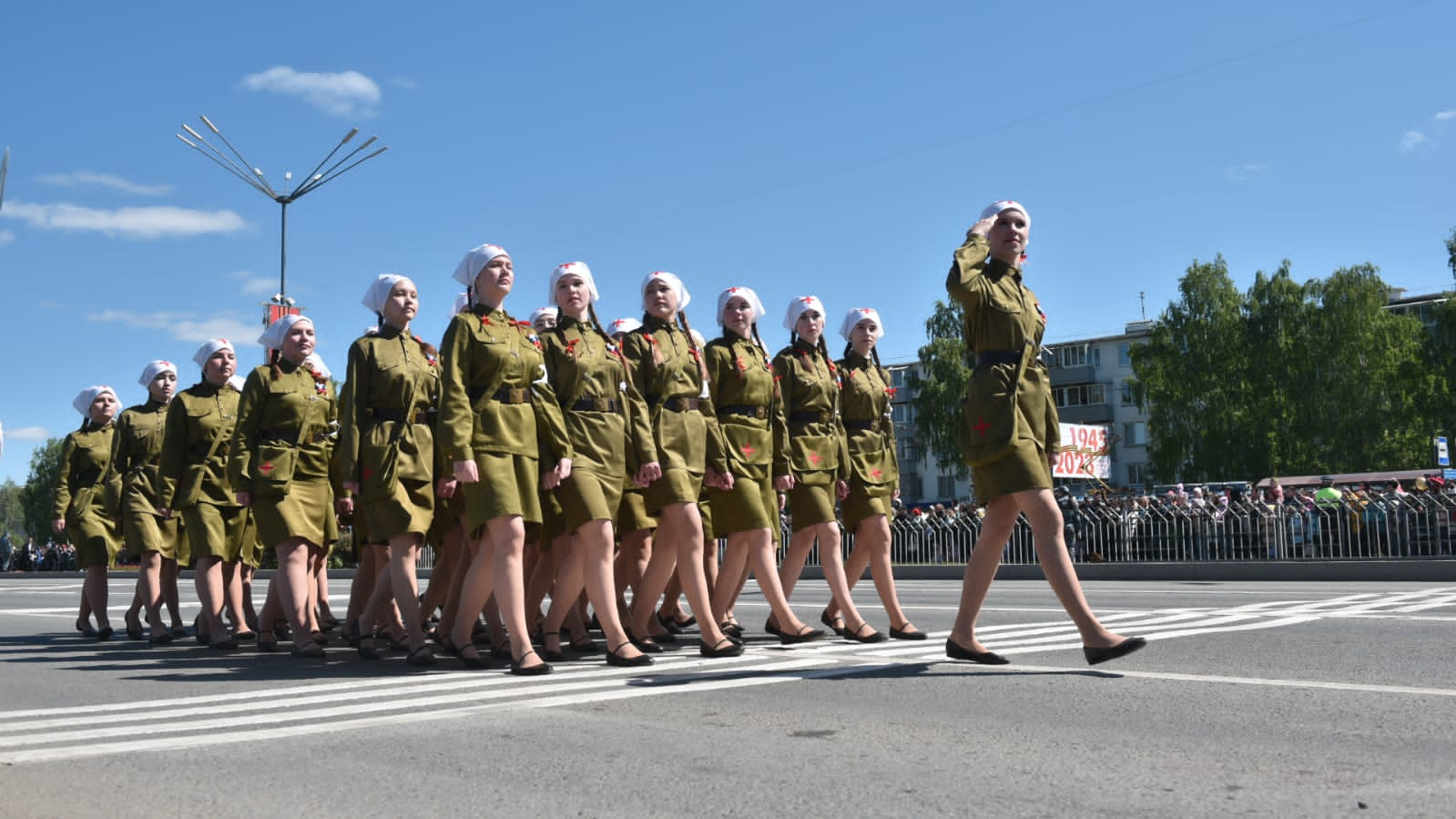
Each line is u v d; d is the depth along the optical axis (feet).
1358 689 18.56
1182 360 207.82
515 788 13.21
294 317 28.53
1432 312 187.83
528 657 22.66
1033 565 71.92
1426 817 11.29
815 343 28.71
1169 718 16.47
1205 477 203.51
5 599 60.44
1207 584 55.98
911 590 53.57
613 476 24.16
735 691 19.58
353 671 24.30
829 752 14.67
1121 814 11.66
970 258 20.92
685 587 24.91
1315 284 201.67
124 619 43.88
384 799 12.84
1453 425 187.83
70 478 36.68
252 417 27.96
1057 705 17.60
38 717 18.60
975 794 12.51
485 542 24.02
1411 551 65.82
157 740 16.33
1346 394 196.75
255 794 13.10
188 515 31.17
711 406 26.84
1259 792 12.36
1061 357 288.71
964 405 21.47
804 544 29.45
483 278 23.66
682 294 26.35
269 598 30.04
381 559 27.53
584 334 24.44
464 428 22.80
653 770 13.96
